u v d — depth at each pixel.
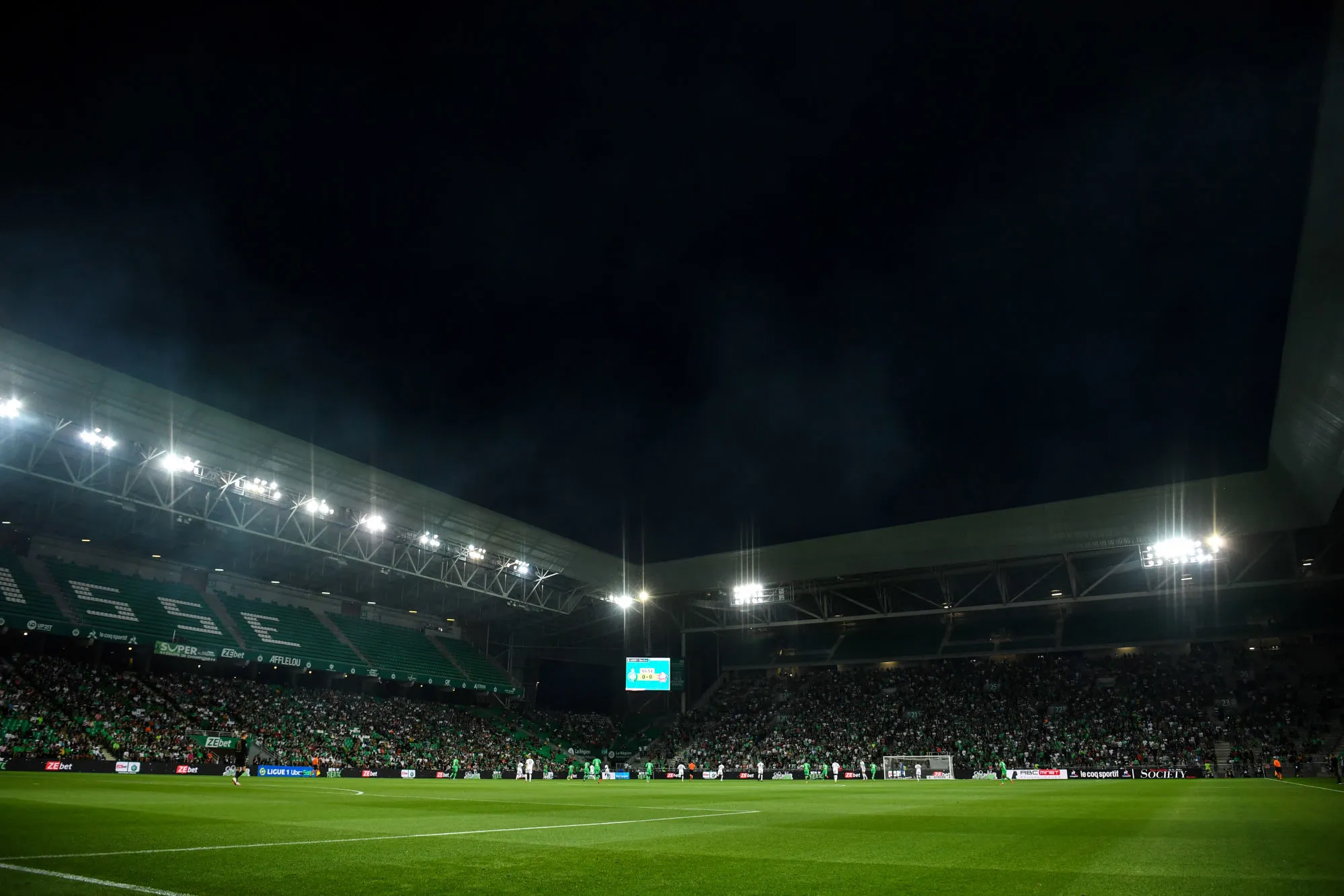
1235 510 51.88
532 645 75.75
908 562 60.53
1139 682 61.34
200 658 49.88
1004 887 7.12
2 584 44.66
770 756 62.56
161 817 13.72
